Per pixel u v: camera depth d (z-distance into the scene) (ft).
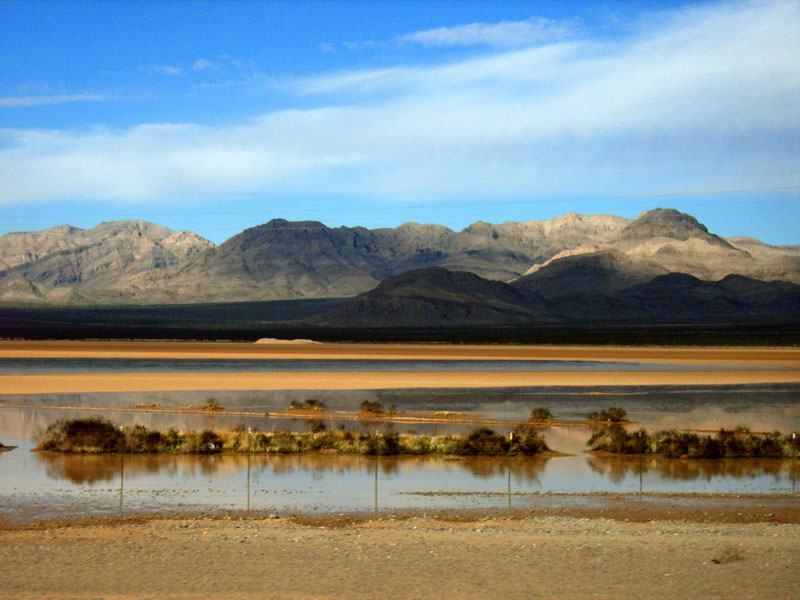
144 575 54.13
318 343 492.13
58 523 71.20
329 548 60.95
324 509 77.51
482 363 314.14
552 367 289.53
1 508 77.77
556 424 138.72
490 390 201.26
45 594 50.29
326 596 49.96
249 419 144.25
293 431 128.47
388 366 293.23
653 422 141.18
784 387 209.97
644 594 50.26
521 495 84.28
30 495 83.76
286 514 75.36
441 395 189.06
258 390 198.18
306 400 161.27
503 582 52.60
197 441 111.24
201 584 52.24
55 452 110.32
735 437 113.70
